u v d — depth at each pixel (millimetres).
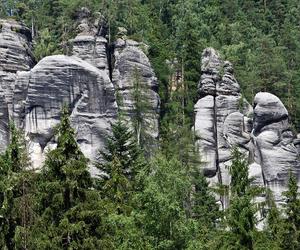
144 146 141125
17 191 68562
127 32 178000
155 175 66125
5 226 66938
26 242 64438
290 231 85125
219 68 161000
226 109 157000
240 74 176875
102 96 143250
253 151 151625
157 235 64438
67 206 64875
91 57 157250
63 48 162375
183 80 165125
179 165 67812
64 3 183500
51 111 139875
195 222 65750
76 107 140625
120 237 66000
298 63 191875
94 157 137125
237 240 79375
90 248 63344
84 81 142125
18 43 150750
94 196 65688
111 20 171500
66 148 66375
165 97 163375
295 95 173375
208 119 154125
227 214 83938
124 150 107812
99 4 176375
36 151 136125
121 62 156250
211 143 151375
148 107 144875
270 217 92438
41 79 141000
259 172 147125
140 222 65625
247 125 156750
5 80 143500
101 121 141250
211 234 88000
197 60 168125
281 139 150000
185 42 172750
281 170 146500
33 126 139125
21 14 190875
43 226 63938
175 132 135000
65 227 63156
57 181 64625
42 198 65125
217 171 150250
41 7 193250
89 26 163250
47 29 174875
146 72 156625
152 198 64312
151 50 173125
